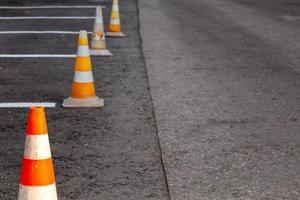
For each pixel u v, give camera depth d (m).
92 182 7.30
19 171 7.67
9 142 8.84
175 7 27.22
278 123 9.74
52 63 14.60
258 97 11.45
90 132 9.30
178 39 18.42
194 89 12.09
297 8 27.44
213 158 8.07
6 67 14.07
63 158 8.12
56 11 24.67
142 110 10.57
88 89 10.89
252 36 19.19
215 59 15.26
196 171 7.61
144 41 18.05
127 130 9.39
